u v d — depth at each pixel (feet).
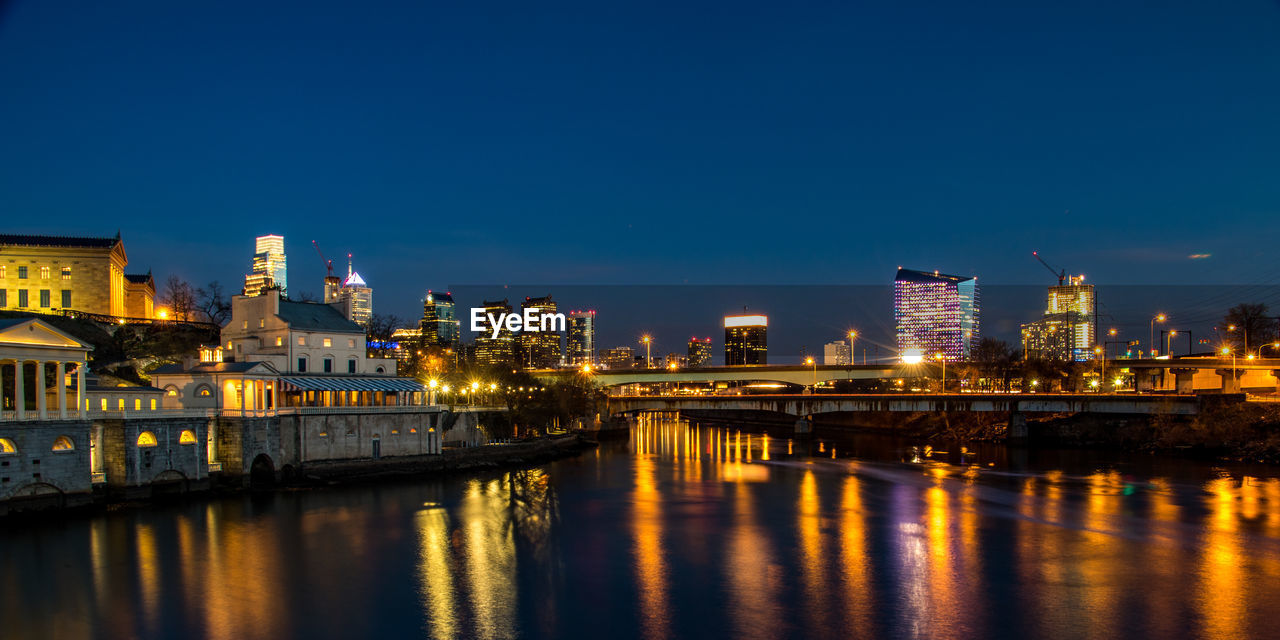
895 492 357.20
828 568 225.76
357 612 189.26
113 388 357.82
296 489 344.69
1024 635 175.22
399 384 429.79
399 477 395.14
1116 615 187.32
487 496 343.05
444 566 227.61
